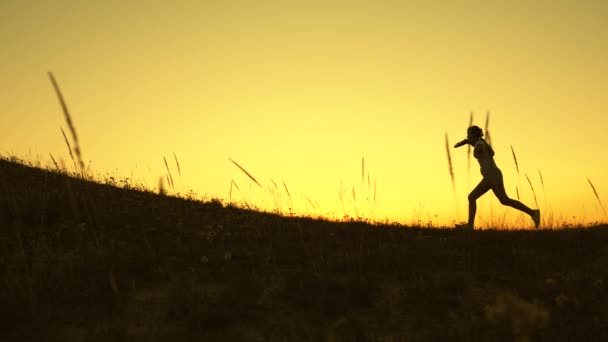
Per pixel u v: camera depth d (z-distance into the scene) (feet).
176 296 19.66
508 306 11.99
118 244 26.73
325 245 29.58
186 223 34.37
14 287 19.21
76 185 39.32
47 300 18.83
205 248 27.68
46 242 25.96
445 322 18.80
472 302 20.54
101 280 20.76
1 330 16.53
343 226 36.40
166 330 17.43
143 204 38.73
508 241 30.81
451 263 26.08
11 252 24.41
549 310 19.70
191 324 17.74
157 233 30.32
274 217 40.11
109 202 36.24
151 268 22.94
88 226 29.66
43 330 16.76
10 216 30.14
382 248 28.35
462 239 31.45
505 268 25.61
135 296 20.12
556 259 27.07
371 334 17.83
